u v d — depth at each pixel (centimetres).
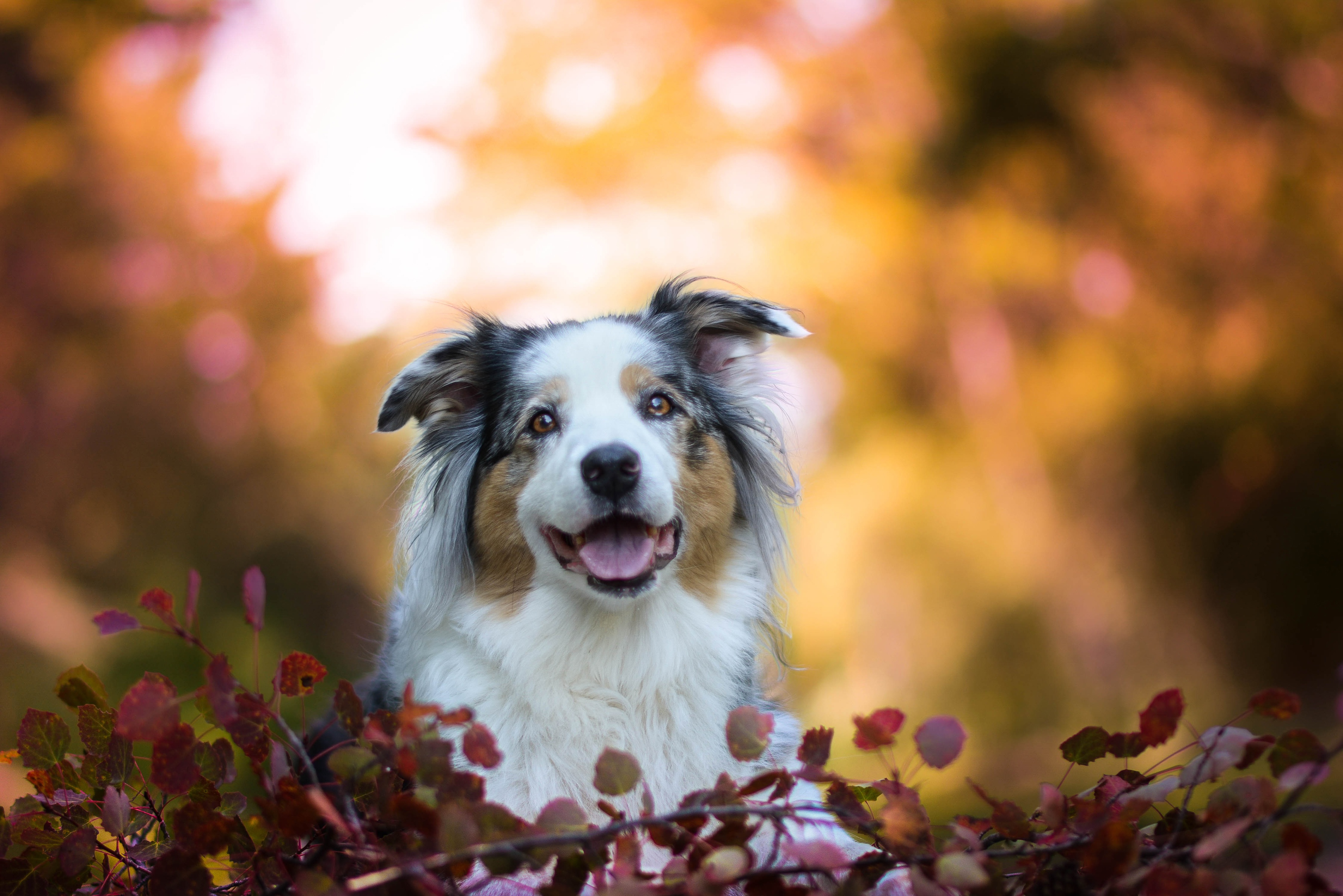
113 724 250
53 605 1333
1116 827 199
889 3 1313
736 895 242
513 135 1359
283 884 217
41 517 1481
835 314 1272
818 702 1166
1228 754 214
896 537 1234
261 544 1591
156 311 1595
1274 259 1280
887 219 1241
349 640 1541
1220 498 1346
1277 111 1277
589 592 342
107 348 1570
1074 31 1266
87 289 1559
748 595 388
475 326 421
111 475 1558
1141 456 1309
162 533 1555
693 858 208
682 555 369
